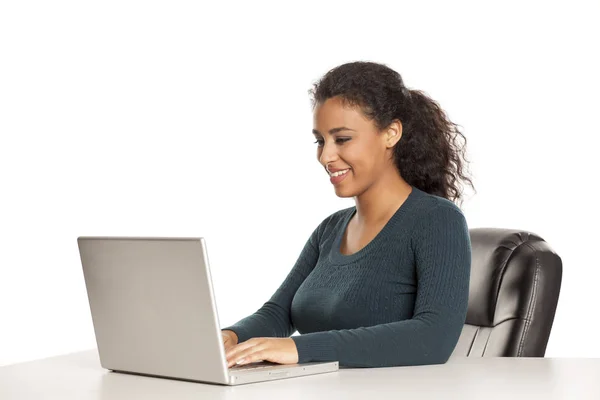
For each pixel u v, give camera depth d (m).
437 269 2.09
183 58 4.92
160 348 1.79
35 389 1.73
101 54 4.84
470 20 4.80
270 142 4.97
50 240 4.77
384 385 1.67
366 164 2.24
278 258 4.98
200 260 1.65
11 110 4.71
